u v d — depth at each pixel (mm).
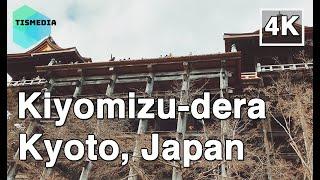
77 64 32938
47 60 39000
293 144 21891
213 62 30594
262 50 34812
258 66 29609
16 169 27172
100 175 25141
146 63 31781
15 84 34812
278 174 22297
